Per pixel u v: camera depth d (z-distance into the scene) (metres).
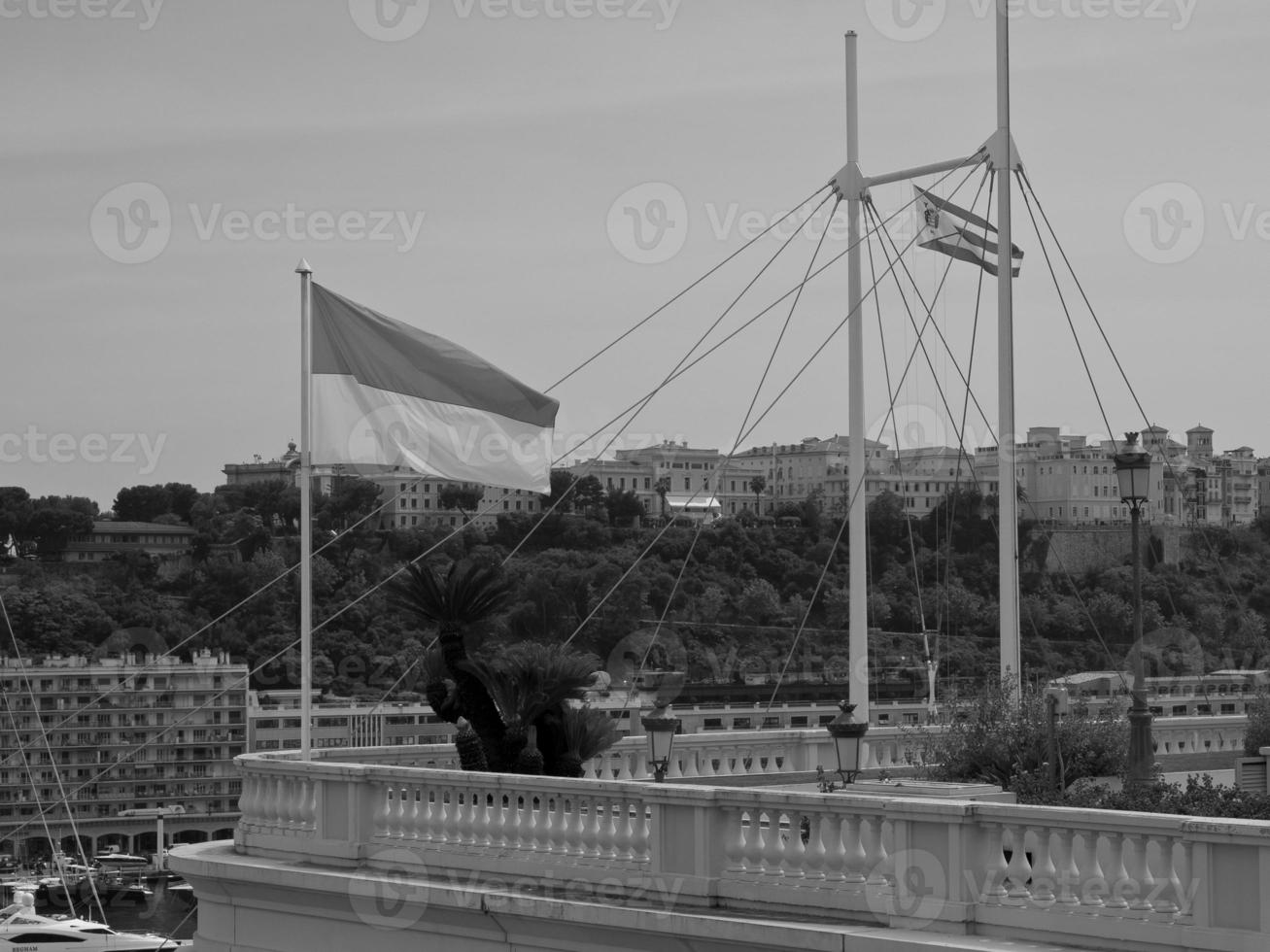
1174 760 32.25
